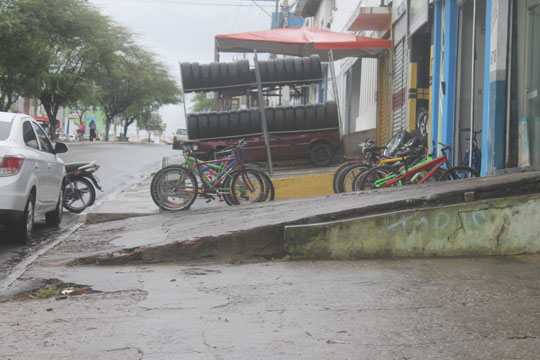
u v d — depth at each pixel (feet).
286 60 55.93
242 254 20.71
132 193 45.24
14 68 105.09
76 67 138.10
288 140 55.01
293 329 12.25
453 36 36.47
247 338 11.73
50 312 14.25
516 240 19.61
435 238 19.62
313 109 55.06
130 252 20.71
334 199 25.79
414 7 44.32
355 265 18.75
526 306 13.39
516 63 28.07
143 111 250.57
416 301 14.15
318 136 55.16
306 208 24.07
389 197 22.25
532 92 26.89
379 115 58.59
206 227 23.98
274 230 20.65
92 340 11.84
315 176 38.19
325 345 11.18
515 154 28.27
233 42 59.52
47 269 19.72
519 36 27.84
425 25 42.50
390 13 52.34
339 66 81.92
